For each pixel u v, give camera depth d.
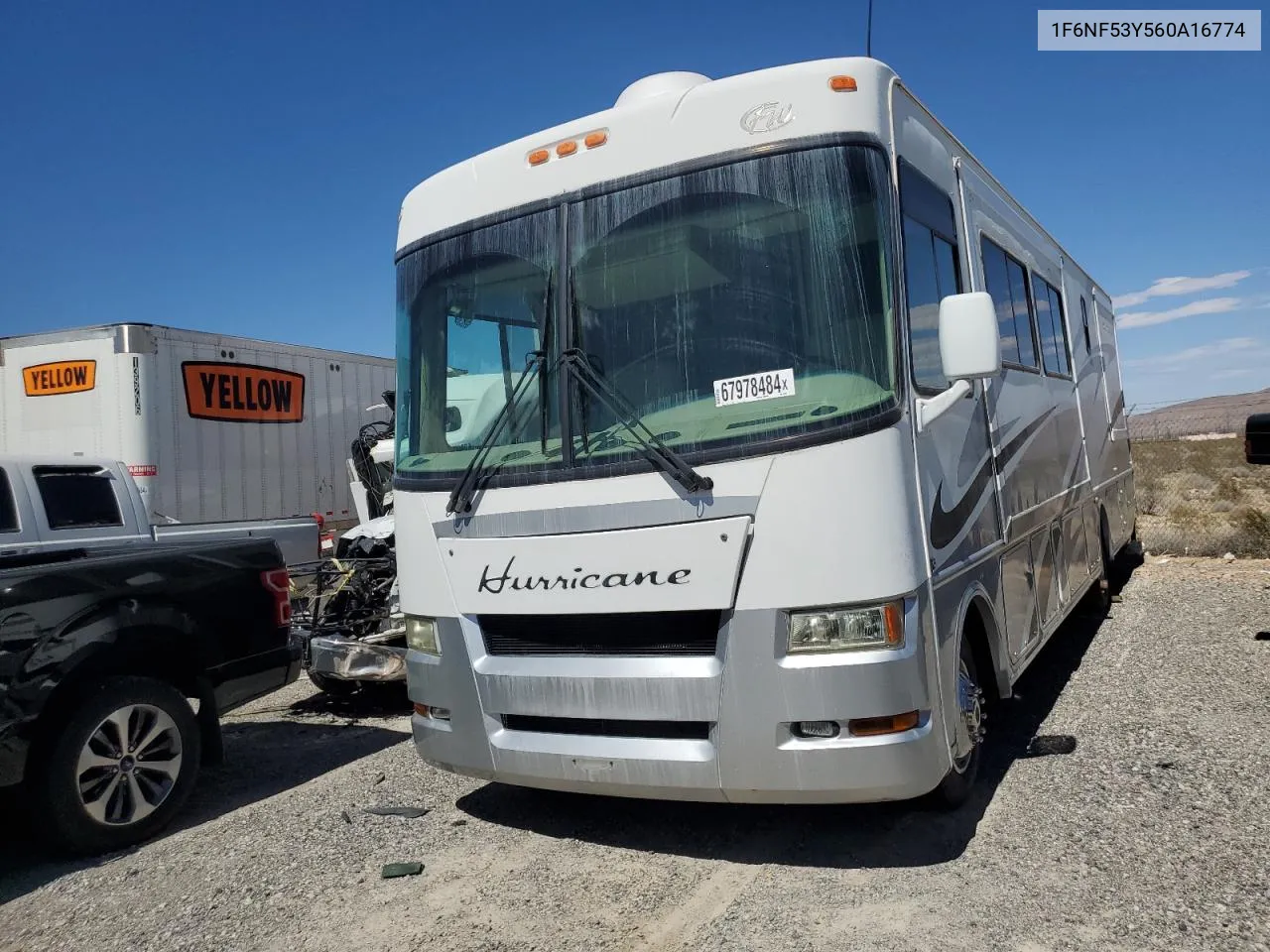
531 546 4.09
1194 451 35.00
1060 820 4.29
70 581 4.86
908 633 3.64
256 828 5.04
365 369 14.59
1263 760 4.87
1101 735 5.48
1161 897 3.52
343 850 4.61
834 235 3.79
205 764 5.52
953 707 4.02
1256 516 12.84
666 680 3.80
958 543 4.26
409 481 4.61
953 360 3.78
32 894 4.41
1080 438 7.85
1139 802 4.43
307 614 7.90
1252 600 9.26
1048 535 6.30
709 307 3.93
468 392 4.54
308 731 7.10
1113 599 9.90
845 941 3.36
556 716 4.06
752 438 3.67
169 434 11.45
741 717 3.68
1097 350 9.26
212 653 5.51
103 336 11.20
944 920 3.46
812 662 3.59
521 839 4.60
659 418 3.91
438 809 5.12
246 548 5.84
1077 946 3.23
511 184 4.53
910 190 4.23
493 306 4.49
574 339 4.14
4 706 4.49
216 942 3.79
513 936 3.63
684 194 4.05
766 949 3.36
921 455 3.86
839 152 3.83
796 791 3.65
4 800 5.03
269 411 12.80
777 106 3.95
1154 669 6.89
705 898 3.81
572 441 4.04
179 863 4.64
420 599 4.53
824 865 4.03
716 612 3.76
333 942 3.71
